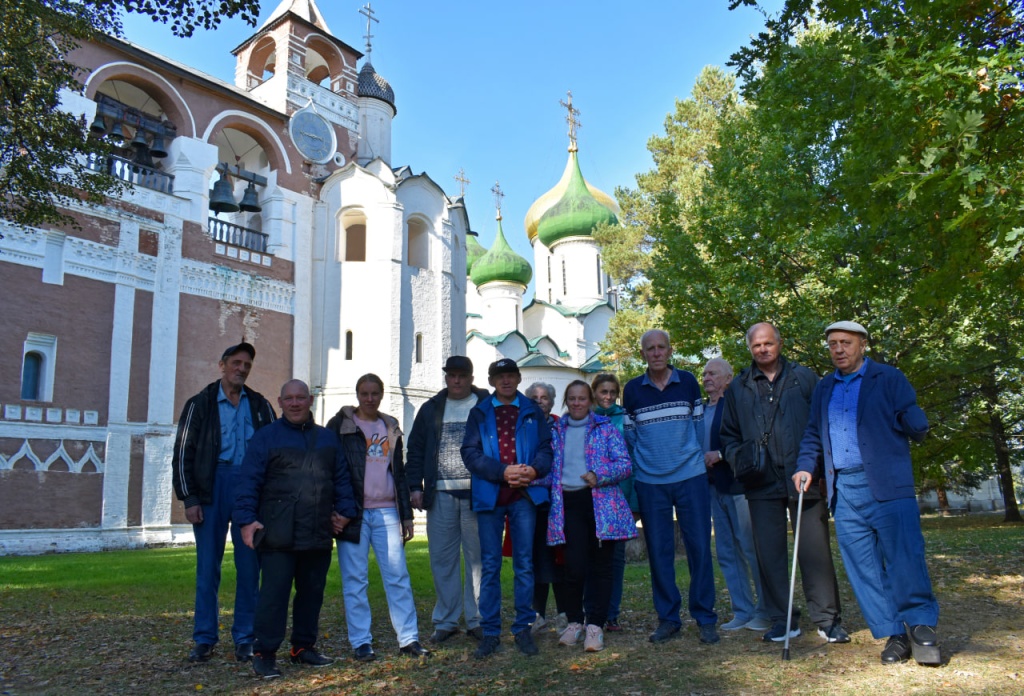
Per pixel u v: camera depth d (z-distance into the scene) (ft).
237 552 18.93
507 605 25.31
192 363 82.69
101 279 75.77
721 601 24.80
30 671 17.34
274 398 90.48
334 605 26.20
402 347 97.50
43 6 35.29
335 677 16.52
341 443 19.21
